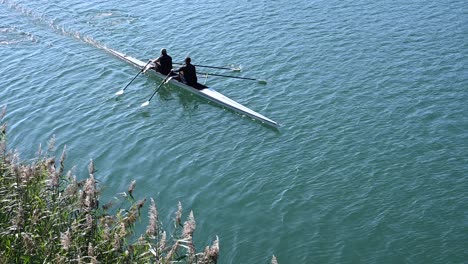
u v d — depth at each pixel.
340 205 17.03
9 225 12.22
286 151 20.30
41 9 39.59
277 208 17.09
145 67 27.56
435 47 28.23
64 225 12.26
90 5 39.97
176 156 20.62
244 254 15.19
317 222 16.33
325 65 27.39
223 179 18.88
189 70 26.05
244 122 22.97
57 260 10.71
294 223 16.34
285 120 22.59
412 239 15.40
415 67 26.25
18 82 28.14
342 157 19.55
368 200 17.16
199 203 17.59
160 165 20.06
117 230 13.05
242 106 23.88
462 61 26.42
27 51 32.12
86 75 28.70
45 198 13.06
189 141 21.72
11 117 24.42
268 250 15.30
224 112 24.11
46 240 11.79
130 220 13.68
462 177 17.92
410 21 32.03
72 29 35.34
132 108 24.97
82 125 23.48
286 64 27.89
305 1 37.03
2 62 30.75
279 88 25.48
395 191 17.48
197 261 11.48
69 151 21.30
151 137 22.20
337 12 34.53
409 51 28.06
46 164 14.41
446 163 18.73
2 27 36.19
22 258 11.37
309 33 31.59
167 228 16.08
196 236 15.96
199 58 29.67
